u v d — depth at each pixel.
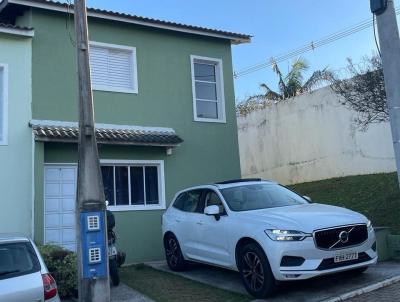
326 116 19.31
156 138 12.86
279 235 7.59
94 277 7.39
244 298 8.09
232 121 15.06
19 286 5.73
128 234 12.70
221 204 9.28
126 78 13.63
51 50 12.36
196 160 14.16
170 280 9.84
